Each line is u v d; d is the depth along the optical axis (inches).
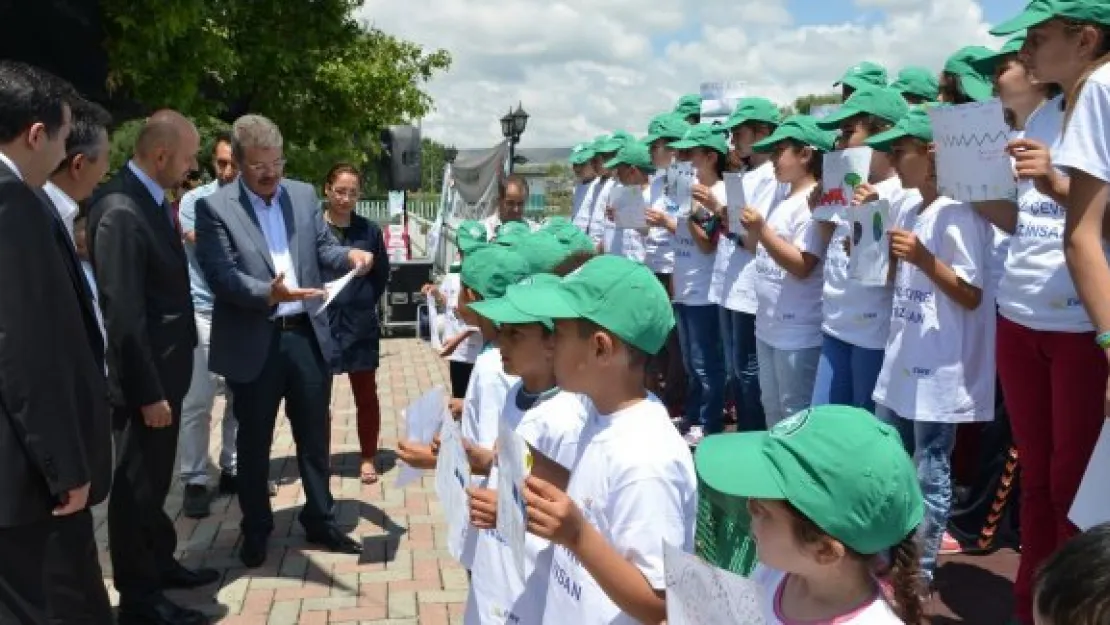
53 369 108.9
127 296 148.4
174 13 387.2
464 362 195.0
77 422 111.9
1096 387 120.3
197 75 439.8
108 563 189.8
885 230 145.3
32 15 363.9
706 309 247.6
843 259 170.4
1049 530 131.1
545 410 95.3
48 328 108.7
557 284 87.7
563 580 83.3
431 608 167.2
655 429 78.3
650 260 283.4
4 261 105.4
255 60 571.2
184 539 201.2
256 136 177.9
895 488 60.1
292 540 198.7
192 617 159.2
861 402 171.3
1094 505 95.7
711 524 78.0
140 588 156.9
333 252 198.1
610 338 79.5
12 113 110.3
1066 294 121.0
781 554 63.4
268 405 182.9
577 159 389.4
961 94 165.3
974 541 181.6
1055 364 123.6
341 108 660.7
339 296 227.6
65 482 109.8
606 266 81.8
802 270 185.6
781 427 65.7
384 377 375.2
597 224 350.6
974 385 145.3
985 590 162.1
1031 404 129.4
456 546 100.5
